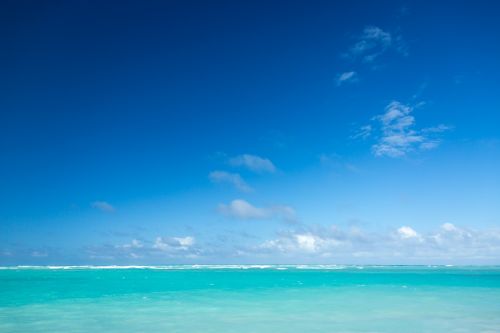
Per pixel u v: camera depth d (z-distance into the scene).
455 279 82.31
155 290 53.16
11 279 79.25
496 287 58.19
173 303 37.88
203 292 50.06
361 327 25.20
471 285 62.84
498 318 28.62
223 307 34.94
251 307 34.81
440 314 30.61
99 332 23.70
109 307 34.91
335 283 68.56
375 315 30.12
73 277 88.94
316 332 23.62
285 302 38.81
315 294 47.25
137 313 31.22
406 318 28.66
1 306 35.59
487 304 36.84
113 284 64.75
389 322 27.00
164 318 28.80
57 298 42.25
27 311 32.41
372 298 42.44
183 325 25.95
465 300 40.28
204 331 23.98
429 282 70.81
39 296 44.41
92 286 59.81
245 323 26.67
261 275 107.75
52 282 69.75
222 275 104.75
